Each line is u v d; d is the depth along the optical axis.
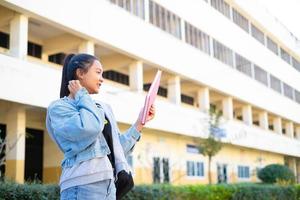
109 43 18.36
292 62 44.38
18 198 7.65
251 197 16.08
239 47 32.50
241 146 31.94
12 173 14.88
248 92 33.31
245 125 32.12
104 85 18.20
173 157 23.53
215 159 28.55
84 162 2.56
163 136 22.97
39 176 17.94
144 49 20.67
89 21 17.25
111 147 2.73
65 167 2.60
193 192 13.23
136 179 20.45
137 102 19.94
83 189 2.52
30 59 16.86
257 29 36.78
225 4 31.14
